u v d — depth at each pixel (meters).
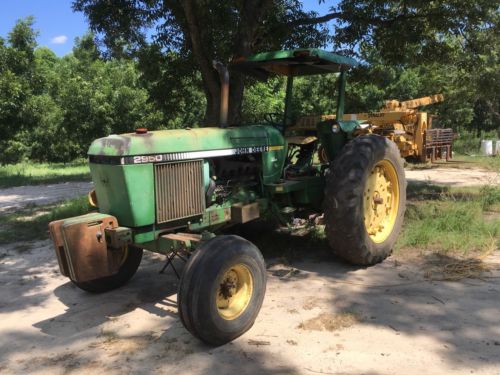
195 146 4.27
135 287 4.98
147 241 4.07
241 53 8.55
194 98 14.36
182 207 4.20
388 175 5.54
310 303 4.34
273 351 3.53
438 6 9.06
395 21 9.30
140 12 9.48
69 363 3.49
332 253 5.77
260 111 19.30
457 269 5.02
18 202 11.24
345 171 4.92
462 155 19.42
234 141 4.64
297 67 5.82
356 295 4.49
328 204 4.96
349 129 5.71
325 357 3.41
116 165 3.83
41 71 18.73
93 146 4.05
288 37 9.58
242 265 3.78
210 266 3.54
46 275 5.55
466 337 3.61
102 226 3.83
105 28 9.54
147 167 3.92
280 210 5.21
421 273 5.02
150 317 4.24
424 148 15.45
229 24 8.80
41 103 17.44
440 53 9.59
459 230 6.23
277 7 9.67
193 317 3.46
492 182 10.84
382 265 5.32
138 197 3.89
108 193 3.99
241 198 4.85
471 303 4.21
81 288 4.75
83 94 23.98
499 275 4.86
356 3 9.48
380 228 5.45
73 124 24.53
